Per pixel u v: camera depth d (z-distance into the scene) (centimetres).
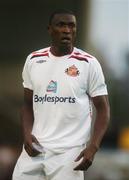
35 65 1467
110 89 8912
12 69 5562
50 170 1423
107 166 3962
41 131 1444
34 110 1462
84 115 1440
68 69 1441
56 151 1426
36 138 1445
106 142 7012
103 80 1456
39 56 1473
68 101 1430
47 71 1452
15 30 5331
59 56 1458
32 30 5300
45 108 1441
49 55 1466
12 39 5372
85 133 1438
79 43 4622
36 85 1452
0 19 5303
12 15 5288
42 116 1444
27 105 1495
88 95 1460
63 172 1417
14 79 5572
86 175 3662
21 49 5412
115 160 4128
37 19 5238
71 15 1450
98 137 1427
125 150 5919
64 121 1430
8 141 3072
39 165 1436
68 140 1427
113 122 8669
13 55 5481
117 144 6781
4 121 3559
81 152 1420
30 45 5384
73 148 1426
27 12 5234
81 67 1441
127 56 9906
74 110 1430
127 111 8844
